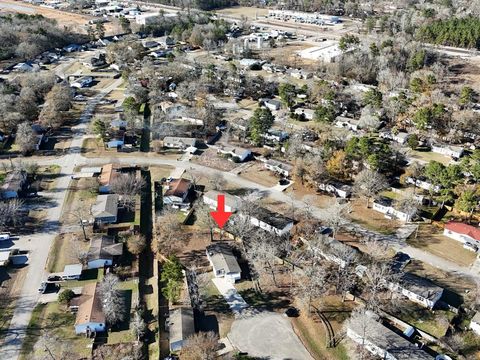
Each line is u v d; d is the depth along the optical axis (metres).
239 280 96.94
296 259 101.44
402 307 88.88
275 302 91.56
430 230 110.06
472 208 110.38
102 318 83.81
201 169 138.00
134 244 102.50
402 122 163.12
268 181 131.62
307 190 127.06
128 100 166.75
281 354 80.50
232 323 86.81
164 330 84.88
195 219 116.31
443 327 84.25
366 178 119.50
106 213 112.38
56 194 124.00
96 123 148.38
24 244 105.00
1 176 127.25
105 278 92.44
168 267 92.25
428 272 97.19
